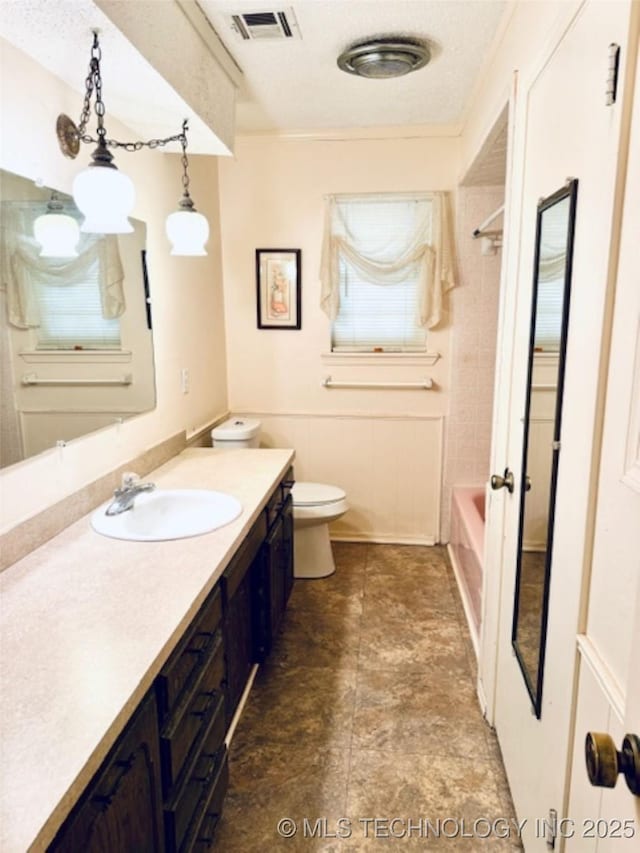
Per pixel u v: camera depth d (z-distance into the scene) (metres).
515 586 1.64
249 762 1.86
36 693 0.95
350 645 2.52
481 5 1.82
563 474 1.19
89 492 1.80
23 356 1.49
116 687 0.96
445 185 3.19
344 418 3.52
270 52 2.16
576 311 1.13
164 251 2.45
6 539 1.41
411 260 3.25
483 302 3.27
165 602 1.24
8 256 1.42
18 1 1.17
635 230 0.87
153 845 1.08
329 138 3.19
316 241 3.33
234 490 2.06
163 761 1.12
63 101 1.61
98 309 1.86
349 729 2.01
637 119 0.87
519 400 1.63
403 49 2.08
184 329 2.72
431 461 3.51
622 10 0.91
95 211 1.41
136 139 2.11
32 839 0.69
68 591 1.29
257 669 2.35
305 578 3.14
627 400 0.89
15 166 1.43
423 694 2.19
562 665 1.17
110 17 1.25
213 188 3.19
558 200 1.24
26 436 1.51
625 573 0.89
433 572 3.22
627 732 0.68
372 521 3.61
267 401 3.55
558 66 1.28
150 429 2.32
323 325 3.42
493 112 2.07
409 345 3.41
